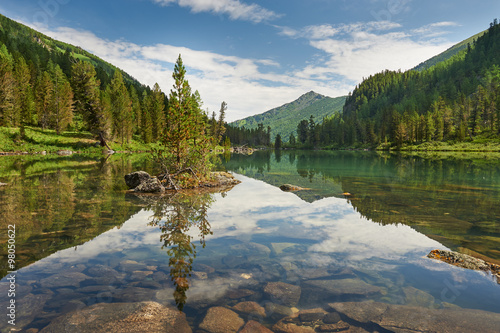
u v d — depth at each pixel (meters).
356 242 6.21
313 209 9.88
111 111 70.75
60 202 10.62
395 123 130.00
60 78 86.88
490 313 3.43
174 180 16.75
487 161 43.56
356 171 27.38
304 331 3.03
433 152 92.06
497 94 127.56
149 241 6.10
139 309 3.38
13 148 51.25
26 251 5.40
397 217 8.68
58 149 57.81
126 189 14.57
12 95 59.72
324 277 4.39
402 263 5.04
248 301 3.65
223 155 69.12
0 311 3.27
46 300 3.57
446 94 169.75
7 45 115.81
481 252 5.74
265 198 12.34
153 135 82.69
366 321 3.25
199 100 25.69
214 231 6.96
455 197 12.59
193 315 3.31
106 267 4.65
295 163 41.31
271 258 5.17
